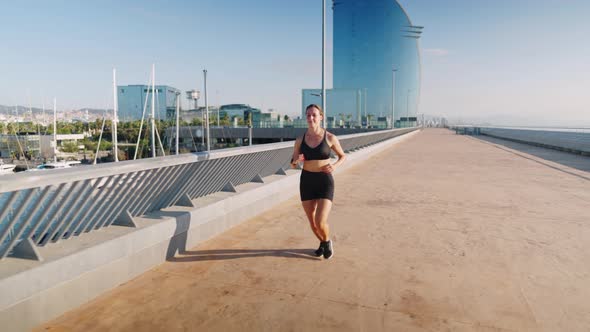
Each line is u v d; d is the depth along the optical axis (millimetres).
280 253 4492
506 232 5434
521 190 8828
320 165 4141
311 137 4156
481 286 3594
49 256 2951
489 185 9570
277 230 5441
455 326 2861
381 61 150625
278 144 6484
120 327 2807
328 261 4250
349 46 153625
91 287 3219
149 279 3680
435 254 4504
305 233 5305
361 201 7652
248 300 3275
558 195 8195
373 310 3107
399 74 150375
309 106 4082
